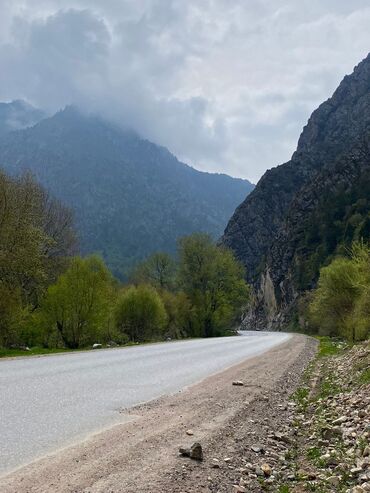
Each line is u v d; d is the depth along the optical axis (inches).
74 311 1648.6
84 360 871.1
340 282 1939.0
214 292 3169.3
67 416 379.2
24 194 1654.8
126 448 295.3
